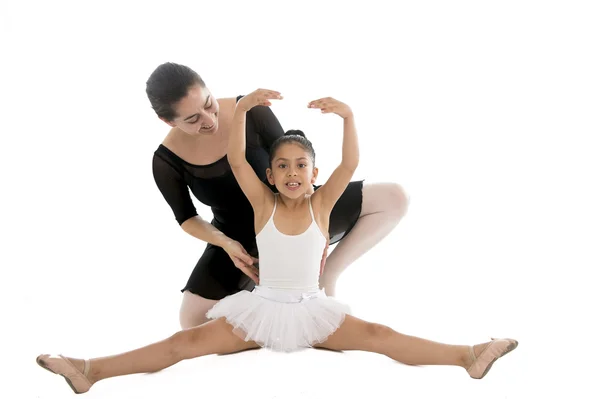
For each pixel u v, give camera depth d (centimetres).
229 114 382
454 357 331
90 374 325
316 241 353
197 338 335
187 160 383
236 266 376
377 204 391
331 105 344
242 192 391
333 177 360
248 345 343
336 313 341
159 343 333
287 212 355
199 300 392
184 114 348
